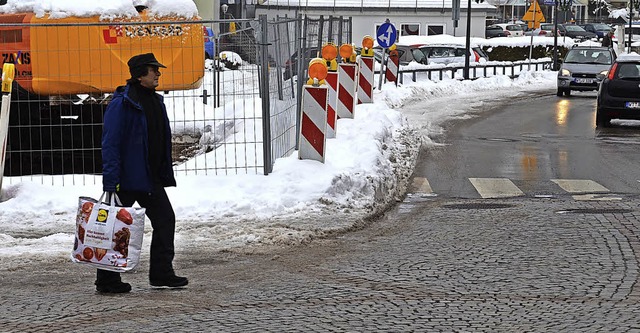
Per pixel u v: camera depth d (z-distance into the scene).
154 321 9.02
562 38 77.25
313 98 17.59
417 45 52.94
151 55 10.22
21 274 11.28
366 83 31.25
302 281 10.78
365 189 16.69
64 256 12.16
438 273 11.11
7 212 15.05
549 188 18.45
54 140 20.38
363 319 9.01
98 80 20.36
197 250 12.55
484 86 50.06
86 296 10.16
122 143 10.06
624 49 82.38
